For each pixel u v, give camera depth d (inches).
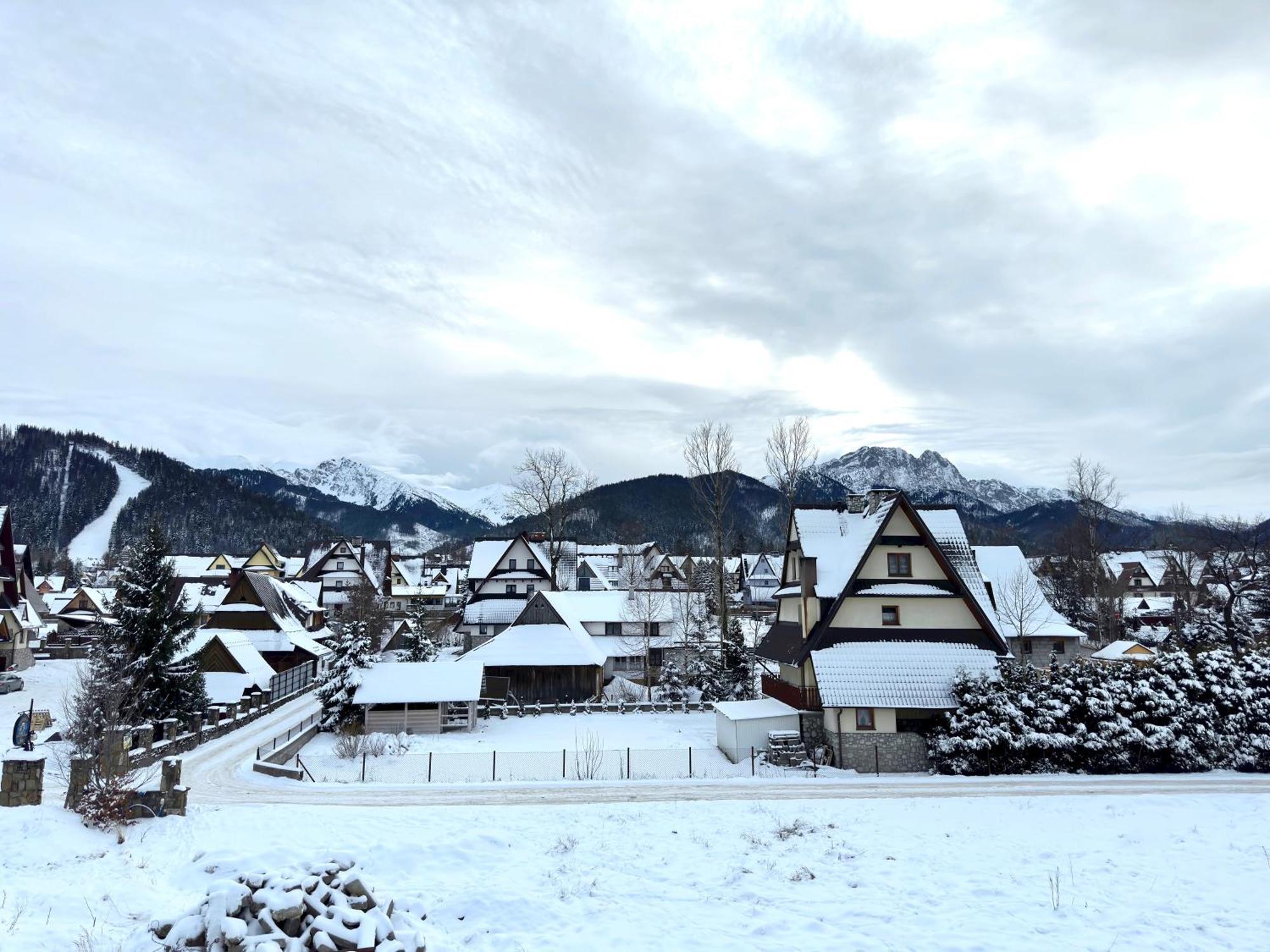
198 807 960.9
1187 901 649.6
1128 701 1322.6
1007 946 556.4
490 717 1987.0
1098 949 551.8
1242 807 1003.3
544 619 2274.9
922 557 1494.8
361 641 1844.2
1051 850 801.6
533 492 3280.0
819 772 1336.1
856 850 797.2
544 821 901.2
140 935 452.1
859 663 1408.7
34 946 460.8
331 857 511.2
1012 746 1275.8
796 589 1599.4
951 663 1413.6
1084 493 2743.6
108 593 4188.0
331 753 1477.6
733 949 549.6
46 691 2130.9
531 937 565.6
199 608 1732.3
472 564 3149.6
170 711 1555.1
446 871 720.3
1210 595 3107.8
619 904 634.2
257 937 406.0
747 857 770.8
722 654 2139.5
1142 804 1019.9
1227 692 1325.0
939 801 1042.1
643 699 2241.6
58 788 1025.5
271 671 2137.1
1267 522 3061.0
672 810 970.7
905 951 547.2
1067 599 3090.6
